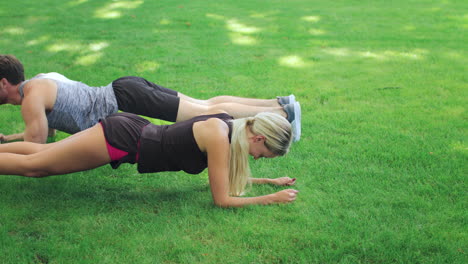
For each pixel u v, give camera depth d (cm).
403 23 925
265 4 1130
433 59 684
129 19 926
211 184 291
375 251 256
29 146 299
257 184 334
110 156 287
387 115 471
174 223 281
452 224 282
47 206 299
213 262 245
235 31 848
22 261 241
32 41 749
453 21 942
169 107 367
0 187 319
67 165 288
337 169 356
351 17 980
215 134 281
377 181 336
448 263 246
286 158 375
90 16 953
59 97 335
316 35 828
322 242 262
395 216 289
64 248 252
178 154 287
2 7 1022
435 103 505
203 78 587
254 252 253
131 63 640
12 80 329
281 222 283
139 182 339
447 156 376
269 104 406
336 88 558
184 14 983
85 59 655
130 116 298
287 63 662
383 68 643
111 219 285
